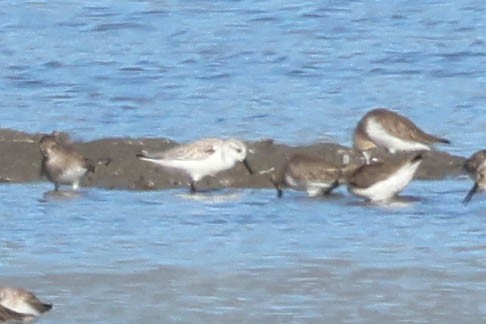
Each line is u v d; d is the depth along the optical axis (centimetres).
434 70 2598
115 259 1540
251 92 2423
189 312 1357
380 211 1748
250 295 1410
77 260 1537
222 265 1514
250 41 2822
